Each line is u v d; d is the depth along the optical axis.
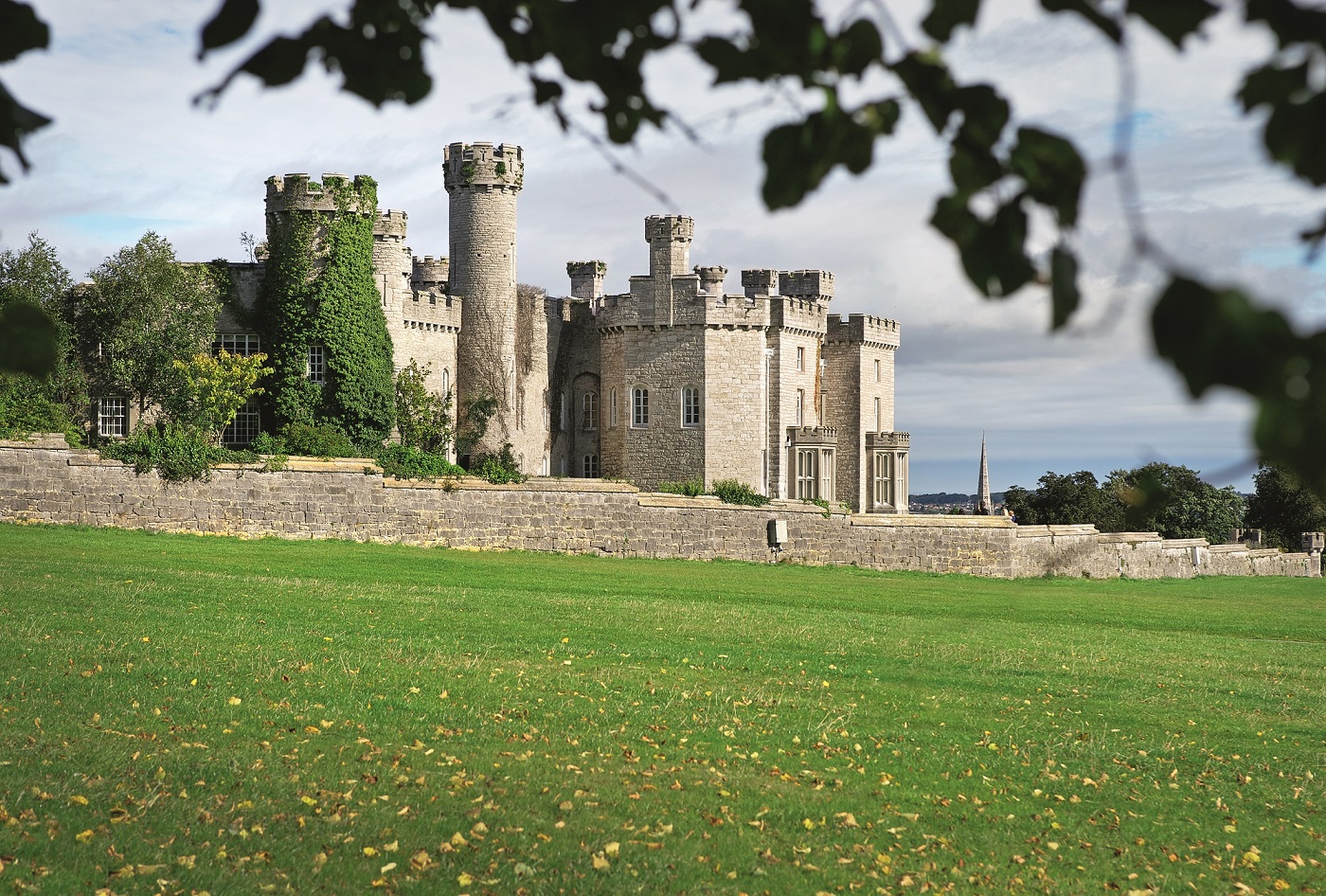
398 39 4.05
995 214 3.37
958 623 30.19
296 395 55.16
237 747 14.69
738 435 67.75
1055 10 2.97
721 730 17.05
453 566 34.94
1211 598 46.84
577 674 19.88
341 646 20.69
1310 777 16.91
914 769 15.96
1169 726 19.38
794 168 3.66
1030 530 53.69
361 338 56.03
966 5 3.18
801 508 51.28
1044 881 12.42
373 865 11.46
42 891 10.26
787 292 78.62
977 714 19.20
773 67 3.61
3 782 12.69
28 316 4.03
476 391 64.75
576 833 12.62
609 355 69.94
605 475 70.00
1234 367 2.50
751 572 43.31
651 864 11.89
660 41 3.72
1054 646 27.00
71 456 37.12
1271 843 14.17
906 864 12.62
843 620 28.69
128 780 13.12
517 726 16.62
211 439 51.84
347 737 15.52
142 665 18.05
